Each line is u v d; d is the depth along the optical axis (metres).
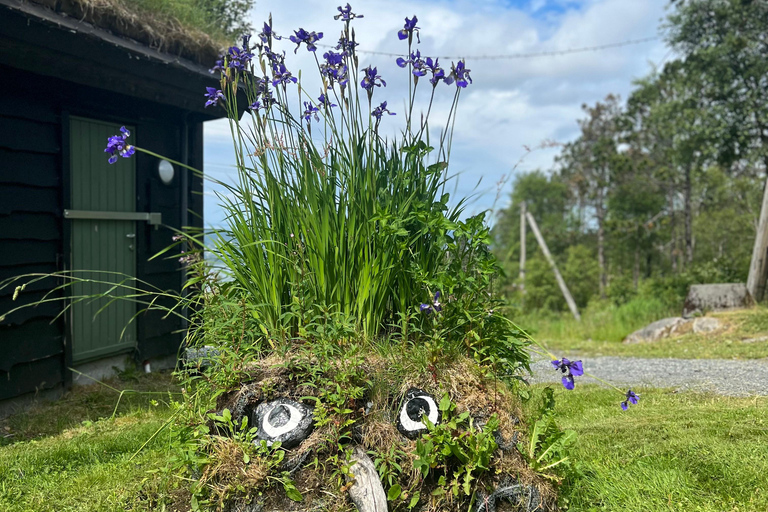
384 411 2.49
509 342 2.88
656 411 4.50
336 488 2.29
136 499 2.80
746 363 7.35
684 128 22.55
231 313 2.86
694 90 22.31
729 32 20.48
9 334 4.76
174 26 5.61
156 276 6.46
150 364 6.33
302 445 2.37
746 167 30.38
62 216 5.31
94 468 3.36
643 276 41.25
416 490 2.35
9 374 4.75
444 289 2.72
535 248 51.06
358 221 2.78
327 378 2.50
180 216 6.80
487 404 2.55
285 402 2.47
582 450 3.54
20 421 4.54
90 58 4.74
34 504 2.90
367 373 2.53
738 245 33.94
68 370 5.30
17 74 4.86
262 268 2.79
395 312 2.92
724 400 4.94
